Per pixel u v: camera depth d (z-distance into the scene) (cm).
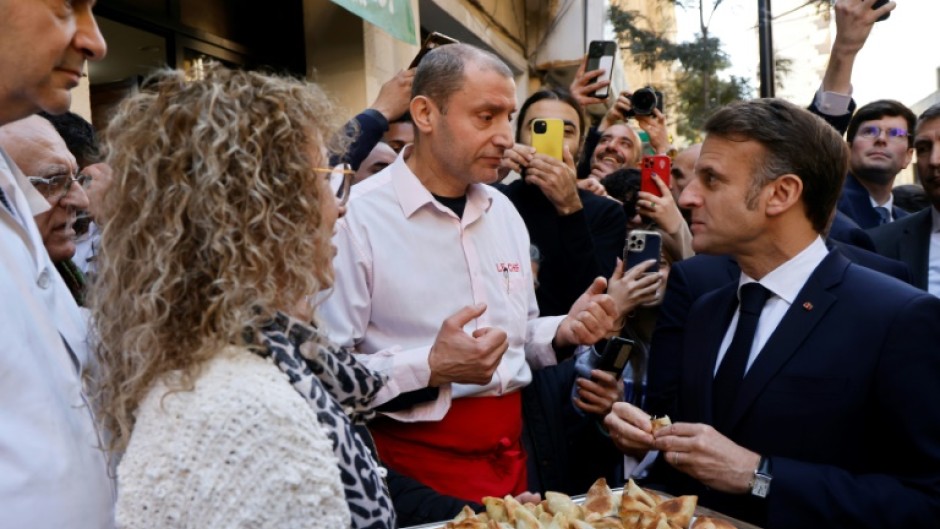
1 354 108
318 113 113
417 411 188
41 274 122
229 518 95
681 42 848
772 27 657
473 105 194
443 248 199
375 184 204
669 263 280
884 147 411
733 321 177
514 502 136
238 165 103
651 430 165
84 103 288
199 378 100
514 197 280
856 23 292
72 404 118
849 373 152
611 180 334
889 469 154
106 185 108
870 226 414
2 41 107
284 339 108
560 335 211
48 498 110
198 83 107
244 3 445
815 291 160
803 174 159
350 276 192
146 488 98
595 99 350
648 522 130
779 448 157
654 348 217
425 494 181
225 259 101
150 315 100
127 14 356
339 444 105
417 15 544
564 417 231
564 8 861
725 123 163
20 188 138
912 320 150
